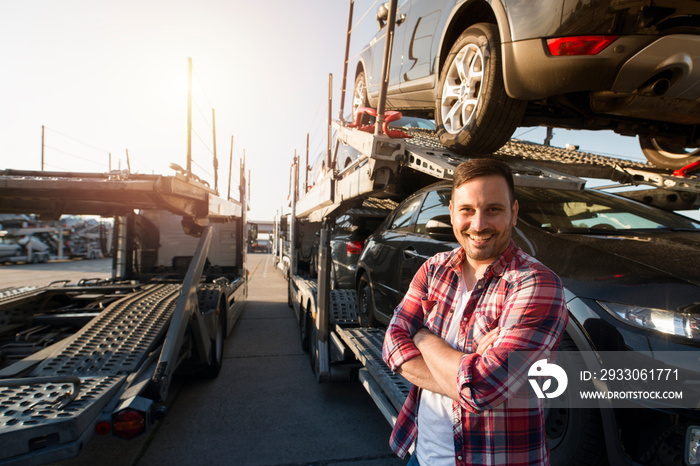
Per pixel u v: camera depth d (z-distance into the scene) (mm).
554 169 2662
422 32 3818
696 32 2105
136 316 3225
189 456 2887
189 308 3264
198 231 4336
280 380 4383
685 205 3182
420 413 1204
